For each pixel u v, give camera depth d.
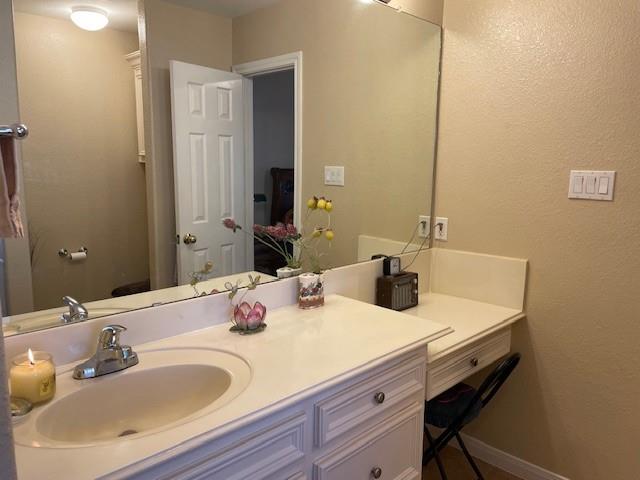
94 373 1.11
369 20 1.93
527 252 1.98
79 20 1.21
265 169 1.70
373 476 1.30
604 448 1.86
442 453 2.27
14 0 1.10
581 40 1.75
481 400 1.89
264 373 1.13
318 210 1.87
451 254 2.21
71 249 1.24
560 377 1.94
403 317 1.56
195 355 1.25
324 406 1.12
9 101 1.12
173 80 1.42
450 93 2.14
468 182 2.13
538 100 1.88
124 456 0.81
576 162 1.81
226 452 0.93
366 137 2.01
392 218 2.13
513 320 1.92
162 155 1.41
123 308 1.33
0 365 0.52
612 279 1.77
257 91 1.65
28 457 0.81
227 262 1.58
